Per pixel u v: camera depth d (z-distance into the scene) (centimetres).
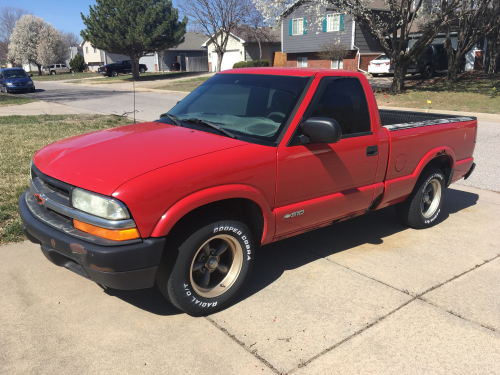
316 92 345
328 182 359
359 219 532
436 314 319
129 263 262
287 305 327
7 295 328
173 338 283
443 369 262
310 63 3284
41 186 312
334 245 445
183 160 284
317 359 267
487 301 339
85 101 1969
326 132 311
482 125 1241
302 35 3206
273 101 348
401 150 421
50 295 331
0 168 644
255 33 3734
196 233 285
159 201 264
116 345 274
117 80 3938
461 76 2606
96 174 276
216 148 303
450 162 502
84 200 269
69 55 7600
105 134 355
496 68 2956
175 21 3731
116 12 3562
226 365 259
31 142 862
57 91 2752
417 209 477
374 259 412
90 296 331
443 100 1773
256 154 308
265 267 390
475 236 477
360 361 266
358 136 376
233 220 304
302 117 333
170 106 1705
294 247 438
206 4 3328
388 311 321
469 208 577
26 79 2555
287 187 330
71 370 251
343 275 377
